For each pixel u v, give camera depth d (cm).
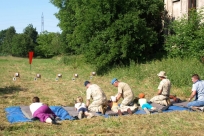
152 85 1748
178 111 1073
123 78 2019
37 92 1634
